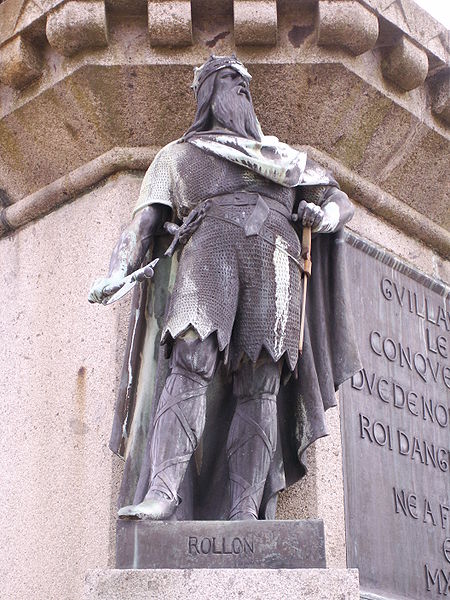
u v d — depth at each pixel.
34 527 5.98
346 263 6.14
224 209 5.53
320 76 6.33
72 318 6.28
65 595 5.73
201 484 5.65
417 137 6.77
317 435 5.57
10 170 6.80
